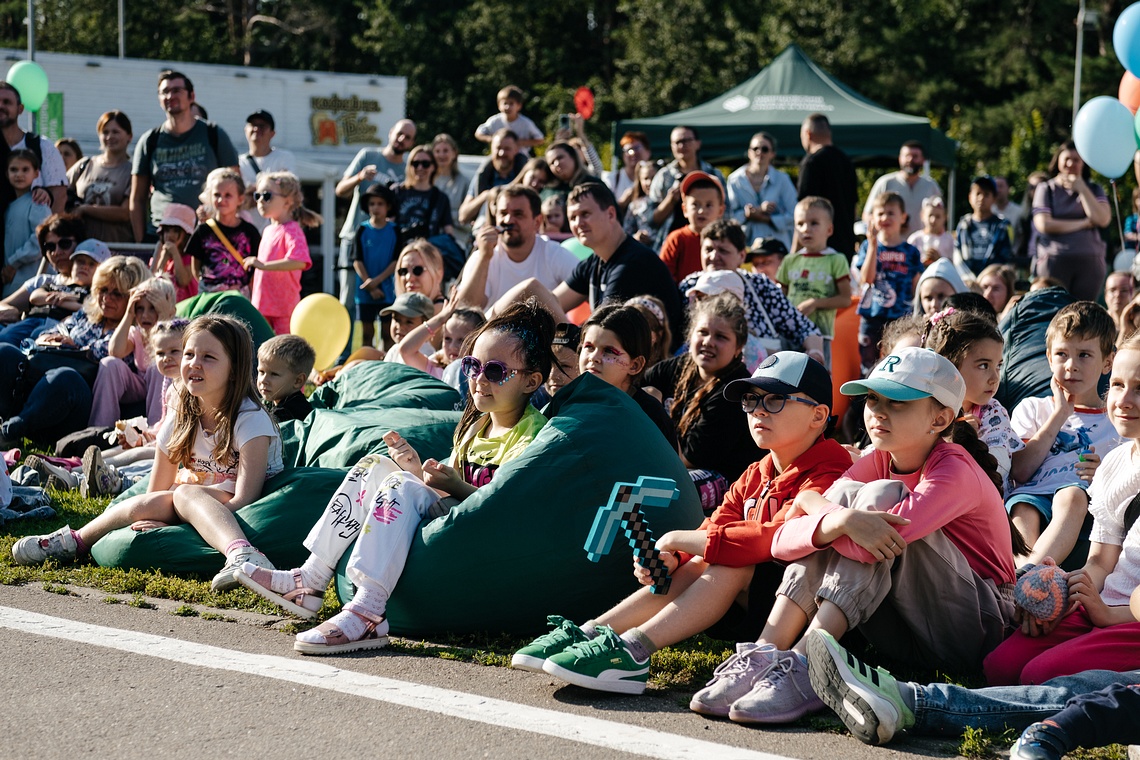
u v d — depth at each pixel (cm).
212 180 975
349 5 4516
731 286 685
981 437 502
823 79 1603
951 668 395
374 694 359
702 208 844
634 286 685
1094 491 416
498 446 474
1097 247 1209
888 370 388
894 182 1261
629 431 447
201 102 2180
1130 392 399
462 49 4184
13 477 676
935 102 3512
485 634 432
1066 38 3547
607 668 363
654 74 3622
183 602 462
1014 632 394
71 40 4506
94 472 650
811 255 858
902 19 3538
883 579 368
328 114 2273
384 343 1079
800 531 368
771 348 695
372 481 447
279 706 347
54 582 485
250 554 470
